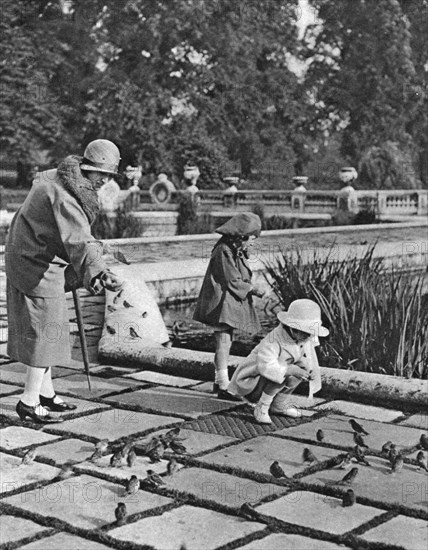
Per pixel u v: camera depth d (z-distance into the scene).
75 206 5.56
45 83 41.16
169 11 41.78
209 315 6.53
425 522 4.20
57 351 5.79
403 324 7.11
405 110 46.50
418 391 6.16
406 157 46.94
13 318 5.82
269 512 4.28
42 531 4.09
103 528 4.10
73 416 5.98
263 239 17.03
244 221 6.49
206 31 43.09
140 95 42.06
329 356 7.44
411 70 46.03
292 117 45.94
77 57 42.62
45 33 41.34
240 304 6.55
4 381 6.99
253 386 5.88
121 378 7.15
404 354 7.18
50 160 42.91
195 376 7.20
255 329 6.64
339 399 6.47
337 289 8.11
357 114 46.75
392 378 6.38
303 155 47.91
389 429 5.73
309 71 47.31
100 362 7.75
